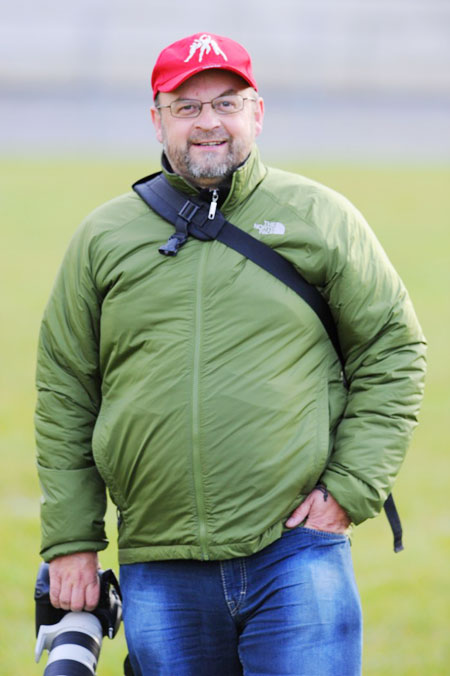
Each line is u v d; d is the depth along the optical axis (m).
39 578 10.00
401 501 21.36
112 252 9.49
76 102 132.75
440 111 130.75
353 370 9.64
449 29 183.88
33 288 44.28
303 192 9.57
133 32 183.88
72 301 9.72
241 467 9.09
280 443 9.12
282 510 9.16
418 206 66.31
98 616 9.95
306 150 109.25
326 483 9.32
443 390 30.02
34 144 113.94
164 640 9.40
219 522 9.17
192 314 9.23
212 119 9.27
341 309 9.40
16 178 75.75
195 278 9.27
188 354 9.20
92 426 9.98
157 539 9.41
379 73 168.00
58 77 161.00
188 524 9.24
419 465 23.72
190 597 9.40
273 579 9.21
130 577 9.66
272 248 9.34
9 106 131.12
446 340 36.03
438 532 19.50
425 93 152.25
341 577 9.28
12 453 23.91
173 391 9.16
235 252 9.30
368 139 125.31
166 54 9.50
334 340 9.59
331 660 9.05
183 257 9.34
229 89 9.34
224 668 9.62
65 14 183.88
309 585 9.12
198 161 9.30
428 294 43.28
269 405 9.09
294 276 9.34
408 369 9.45
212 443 9.10
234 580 9.27
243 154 9.40
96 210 9.87
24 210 63.44
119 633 15.13
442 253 51.75
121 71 164.75
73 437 9.86
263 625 9.19
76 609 9.79
